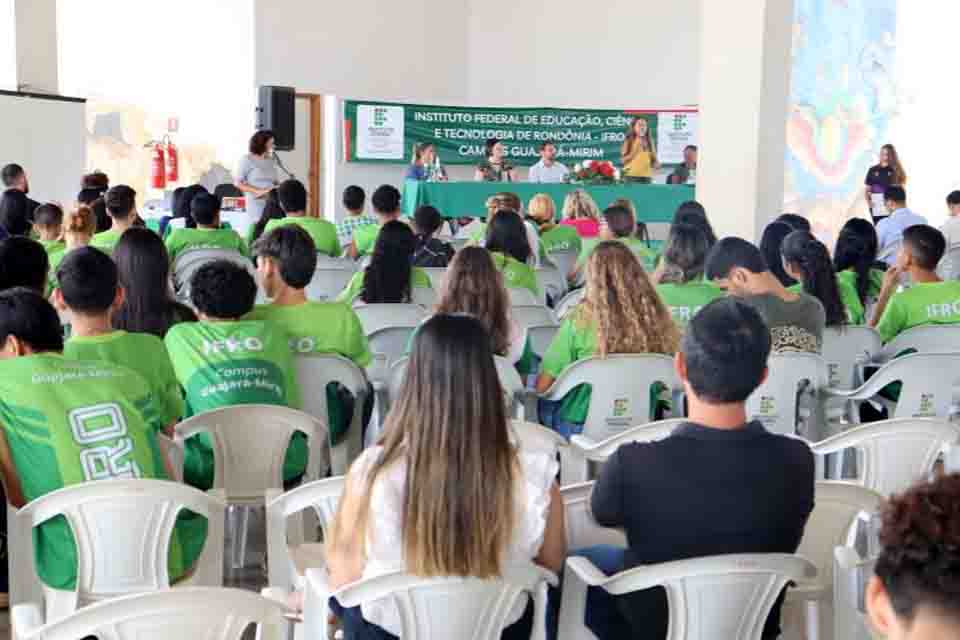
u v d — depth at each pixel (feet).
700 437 7.87
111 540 8.87
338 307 14.28
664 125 46.68
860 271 20.67
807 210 46.09
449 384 7.22
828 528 9.39
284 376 12.59
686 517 7.77
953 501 3.58
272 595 8.47
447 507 7.12
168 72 45.85
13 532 9.34
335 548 7.59
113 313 14.02
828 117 45.85
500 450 7.27
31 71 36.47
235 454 11.68
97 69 45.50
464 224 40.88
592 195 41.19
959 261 28.27
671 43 47.78
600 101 48.98
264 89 41.93
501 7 49.75
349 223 30.07
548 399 14.11
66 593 9.04
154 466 9.63
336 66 47.09
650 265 25.79
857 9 45.83
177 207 30.45
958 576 3.42
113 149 45.93
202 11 45.60
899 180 41.24
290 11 46.01
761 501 7.78
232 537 14.06
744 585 7.46
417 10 48.62
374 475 7.36
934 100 46.16
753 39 29.81
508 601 7.39
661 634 7.98
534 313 17.84
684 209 22.94
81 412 9.43
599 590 8.30
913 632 3.52
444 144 46.78
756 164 29.91
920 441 11.34
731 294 14.94
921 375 14.57
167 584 9.04
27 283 14.39
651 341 13.97
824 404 14.80
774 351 14.38
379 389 15.47
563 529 7.81
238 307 12.73
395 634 7.37
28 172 34.96
